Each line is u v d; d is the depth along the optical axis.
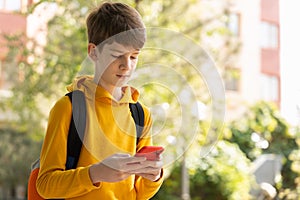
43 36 7.89
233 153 8.42
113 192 2.15
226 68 8.79
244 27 11.64
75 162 2.11
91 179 2.01
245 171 8.37
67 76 7.55
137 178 2.25
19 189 10.09
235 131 9.11
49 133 2.11
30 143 9.98
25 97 7.94
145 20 7.37
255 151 8.95
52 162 2.08
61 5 7.36
